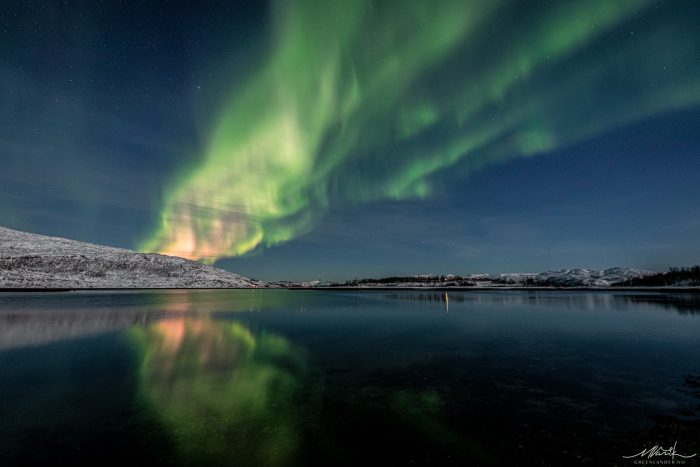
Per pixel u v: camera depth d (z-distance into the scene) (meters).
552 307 43.34
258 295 93.56
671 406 8.98
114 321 27.02
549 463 6.20
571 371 12.59
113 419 8.20
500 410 8.76
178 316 31.78
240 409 8.87
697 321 27.70
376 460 6.33
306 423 7.97
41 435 7.34
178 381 11.36
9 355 15.02
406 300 64.06
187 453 6.58
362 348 17.00
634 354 15.45
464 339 19.62
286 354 15.56
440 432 7.49
